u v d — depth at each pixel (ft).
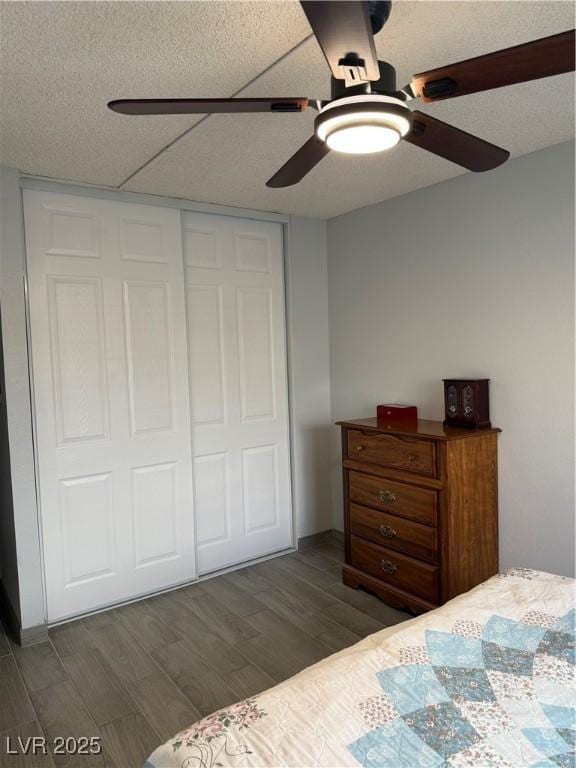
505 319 8.63
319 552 11.89
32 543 8.35
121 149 7.48
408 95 4.33
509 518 8.72
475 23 4.81
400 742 3.45
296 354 11.81
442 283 9.61
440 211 9.55
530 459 8.40
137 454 9.68
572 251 7.71
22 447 8.26
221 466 10.92
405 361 10.46
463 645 4.49
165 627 8.75
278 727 3.62
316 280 12.09
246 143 7.33
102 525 9.36
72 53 5.06
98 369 9.23
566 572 8.03
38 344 8.64
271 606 9.37
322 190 9.74
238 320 11.06
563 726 3.58
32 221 8.54
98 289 9.20
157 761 3.56
